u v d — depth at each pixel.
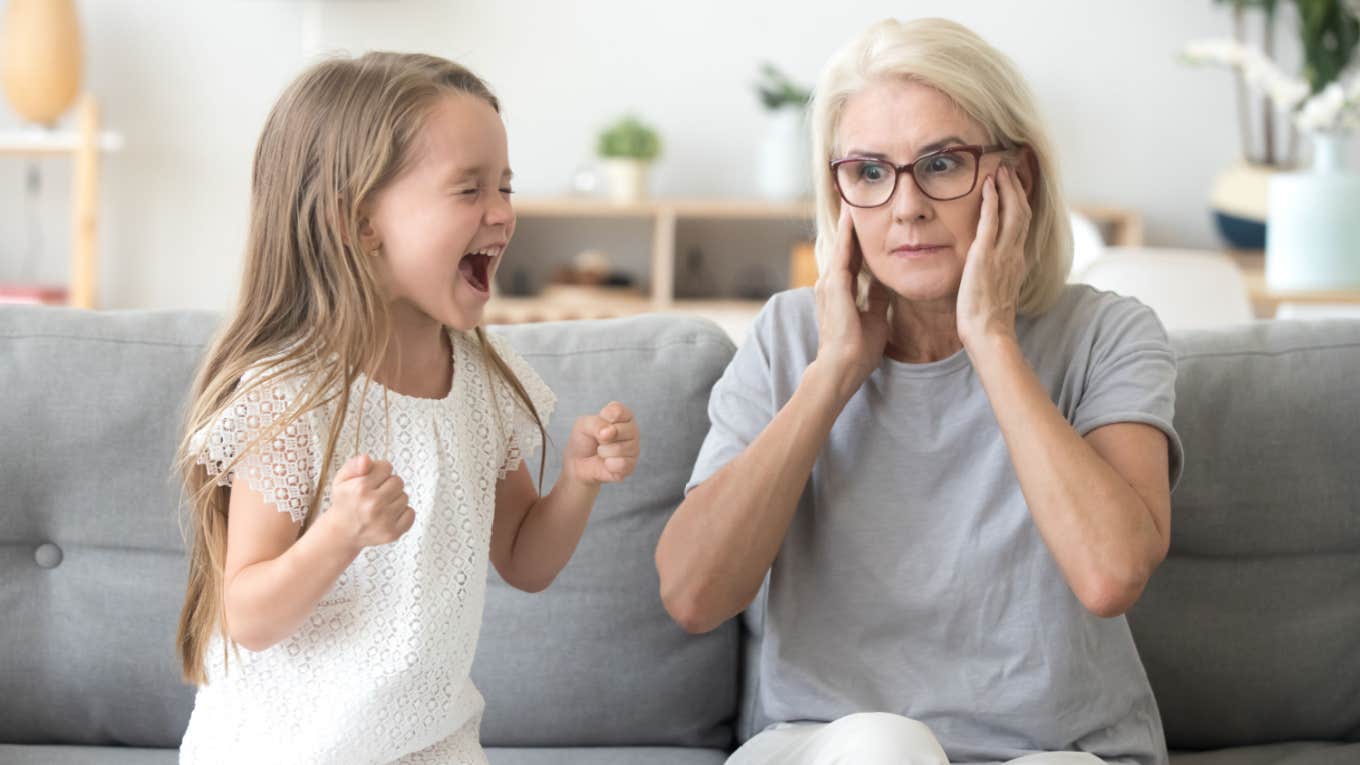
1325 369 1.63
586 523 1.47
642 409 1.62
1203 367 1.63
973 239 1.38
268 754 1.23
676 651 1.60
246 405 1.18
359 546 1.09
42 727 1.59
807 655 1.41
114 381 1.59
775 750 1.33
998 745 1.36
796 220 4.95
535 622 1.59
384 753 1.26
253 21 4.77
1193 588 1.61
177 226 4.81
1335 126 3.34
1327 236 3.27
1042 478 1.28
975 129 1.38
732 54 4.93
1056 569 1.36
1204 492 1.59
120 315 1.65
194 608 1.27
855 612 1.40
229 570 1.18
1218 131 5.03
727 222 4.96
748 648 1.63
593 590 1.59
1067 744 1.35
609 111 4.91
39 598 1.59
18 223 4.78
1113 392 1.36
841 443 1.43
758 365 1.49
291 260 1.24
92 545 1.58
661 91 4.92
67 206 4.79
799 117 4.73
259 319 1.25
